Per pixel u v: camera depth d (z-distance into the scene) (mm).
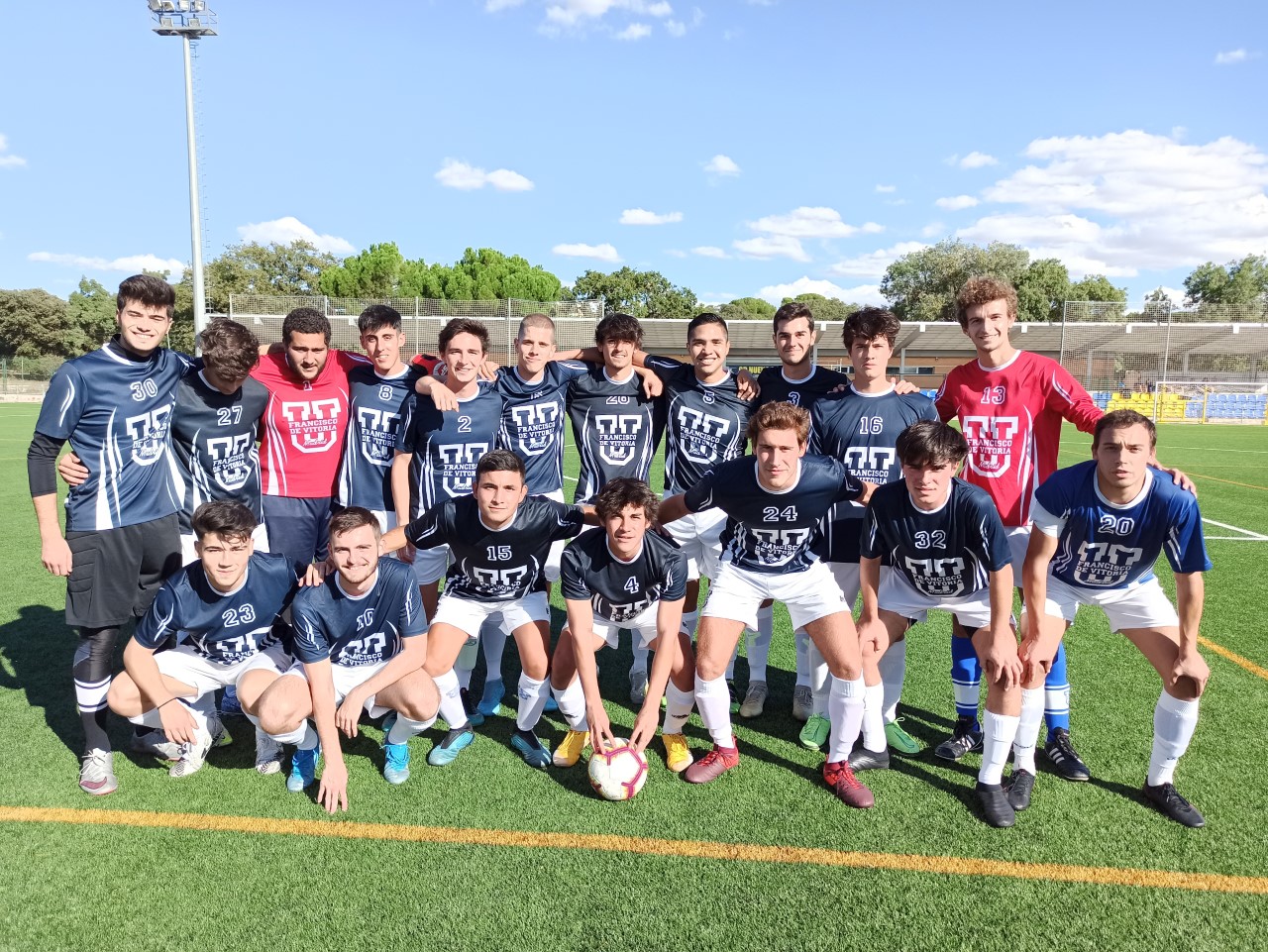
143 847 2768
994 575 3055
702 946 2271
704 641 3266
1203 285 61250
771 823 2934
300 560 4438
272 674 3289
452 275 43156
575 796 3143
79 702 3166
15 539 7648
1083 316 29609
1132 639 3213
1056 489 3082
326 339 4078
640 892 2520
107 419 3254
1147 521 2938
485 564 3426
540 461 4535
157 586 3539
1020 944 2287
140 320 3264
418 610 3266
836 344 35094
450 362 4109
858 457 3854
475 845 2785
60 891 2525
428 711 3145
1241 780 3223
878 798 3123
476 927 2348
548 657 3586
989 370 3770
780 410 3068
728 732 3312
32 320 50375
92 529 3238
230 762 3447
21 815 2977
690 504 3430
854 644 3166
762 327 34188
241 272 52219
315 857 2707
